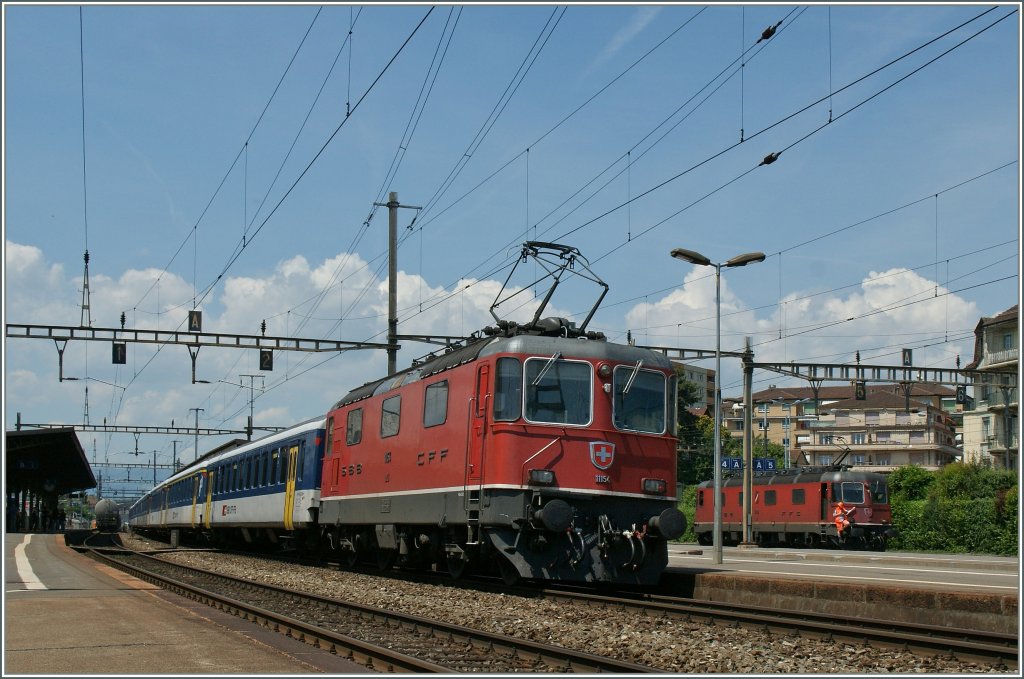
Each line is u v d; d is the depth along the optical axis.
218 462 40.50
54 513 89.56
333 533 26.56
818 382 37.56
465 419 18.41
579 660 10.55
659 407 18.45
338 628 13.48
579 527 17.47
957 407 103.88
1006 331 62.50
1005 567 27.22
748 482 39.97
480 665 10.61
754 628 13.25
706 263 26.56
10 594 16.45
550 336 18.72
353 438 24.42
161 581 19.89
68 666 9.61
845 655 11.38
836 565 27.88
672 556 34.38
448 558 19.86
